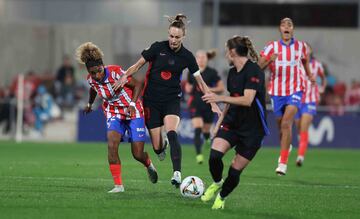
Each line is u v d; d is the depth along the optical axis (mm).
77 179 31266
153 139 27953
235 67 22641
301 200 25797
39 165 38938
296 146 63156
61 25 76188
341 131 63781
